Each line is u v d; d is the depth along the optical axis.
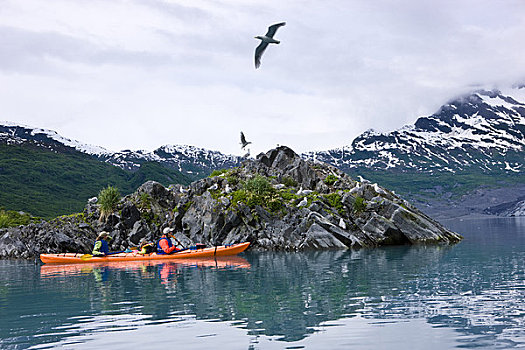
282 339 11.31
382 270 24.08
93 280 23.69
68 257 35.50
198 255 35.72
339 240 40.84
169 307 15.64
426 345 10.51
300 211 43.38
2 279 25.61
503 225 91.38
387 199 45.62
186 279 22.75
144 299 17.33
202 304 15.97
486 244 40.72
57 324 13.66
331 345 10.72
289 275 23.20
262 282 20.94
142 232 45.09
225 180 49.31
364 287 18.62
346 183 49.75
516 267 23.83
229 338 11.55
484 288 17.52
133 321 13.72
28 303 17.39
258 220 43.25
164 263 31.91
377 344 10.69
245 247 37.28
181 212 46.62
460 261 27.41
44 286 22.06
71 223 45.56
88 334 12.38
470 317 12.90
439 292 16.92
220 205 43.97
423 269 24.00
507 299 15.27
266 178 48.84
